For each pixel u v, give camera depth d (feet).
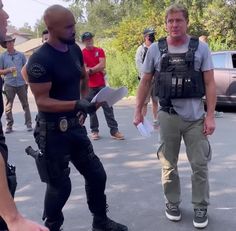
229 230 12.17
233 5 57.26
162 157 12.70
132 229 12.36
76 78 10.65
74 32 10.33
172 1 59.57
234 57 32.86
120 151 21.04
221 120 29.50
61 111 10.30
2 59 26.32
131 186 15.90
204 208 12.37
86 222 12.90
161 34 55.06
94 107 10.36
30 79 10.11
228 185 15.74
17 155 20.97
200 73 11.91
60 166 10.54
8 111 26.76
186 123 12.09
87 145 10.99
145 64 12.44
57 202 10.73
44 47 10.22
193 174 12.30
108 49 65.77
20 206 14.23
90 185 11.33
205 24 58.34
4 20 6.89
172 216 12.80
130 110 35.42
